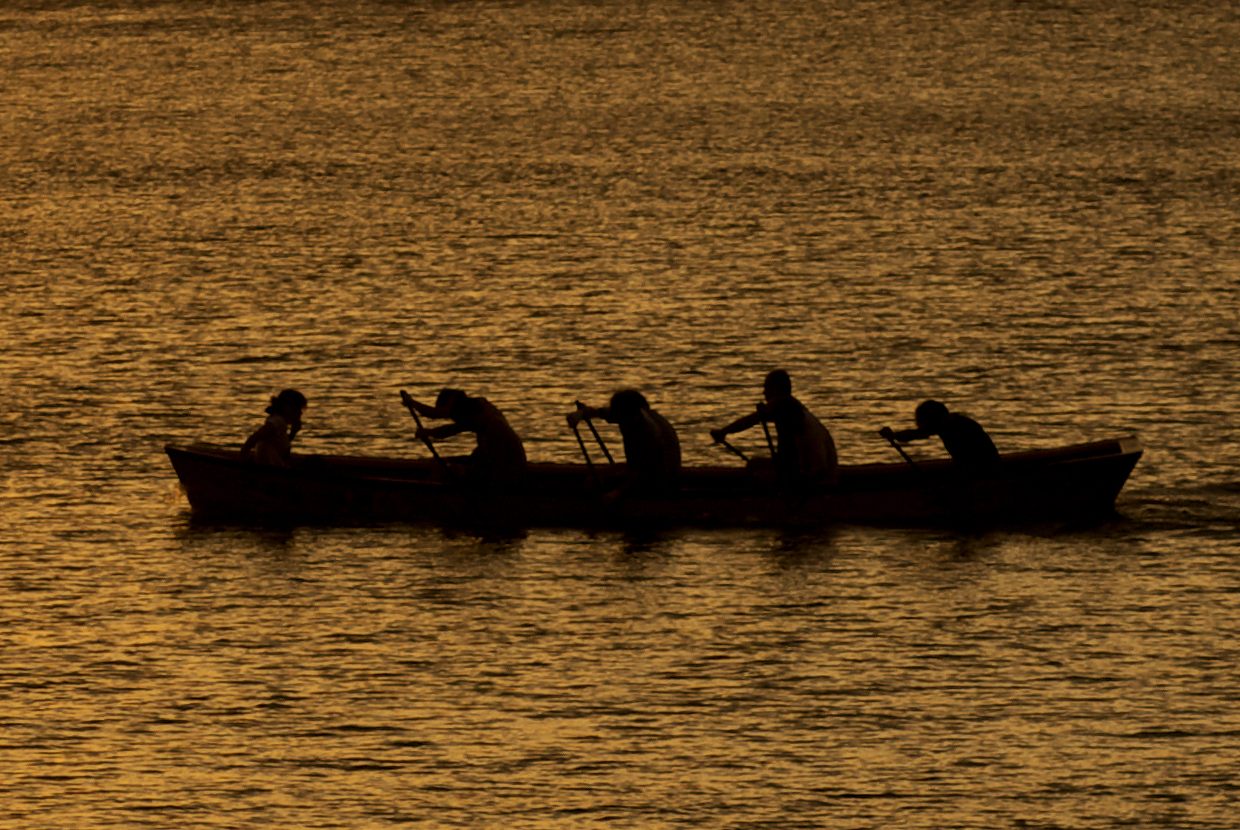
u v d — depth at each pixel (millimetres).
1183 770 61156
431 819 58562
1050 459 88562
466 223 161875
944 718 65312
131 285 140500
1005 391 109688
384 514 87938
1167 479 92375
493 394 111312
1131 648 71375
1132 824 57812
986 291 134375
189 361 118688
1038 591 77500
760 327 125500
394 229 159875
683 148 195750
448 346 122000
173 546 84500
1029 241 150375
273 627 74750
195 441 102125
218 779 61406
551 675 69625
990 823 57938
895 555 82188
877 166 183875
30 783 61188
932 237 152625
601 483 87688
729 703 66875
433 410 88250
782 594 77562
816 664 70250
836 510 86438
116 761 62781
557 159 191250
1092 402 107125
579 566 81500
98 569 81500
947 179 176500
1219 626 73375
